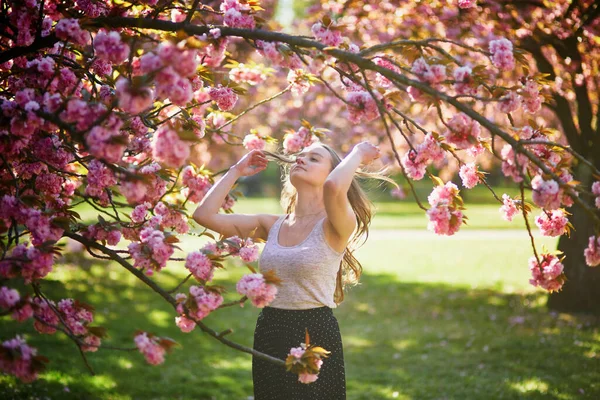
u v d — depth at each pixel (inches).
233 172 120.2
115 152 76.5
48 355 224.1
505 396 197.8
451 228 90.7
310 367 85.7
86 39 91.0
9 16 99.6
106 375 211.5
